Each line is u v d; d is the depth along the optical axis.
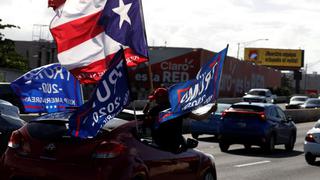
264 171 15.31
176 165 7.94
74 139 6.96
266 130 20.38
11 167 7.25
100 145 6.85
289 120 22.62
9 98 24.77
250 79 76.12
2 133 11.34
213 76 7.79
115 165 6.79
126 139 7.11
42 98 8.55
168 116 7.63
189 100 7.64
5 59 60.88
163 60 55.38
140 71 55.25
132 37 8.73
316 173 15.43
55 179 6.91
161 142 7.84
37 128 7.31
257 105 20.89
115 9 8.52
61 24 8.41
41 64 74.44
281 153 21.27
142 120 7.68
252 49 146.62
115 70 6.55
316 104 54.22
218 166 16.06
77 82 8.82
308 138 17.48
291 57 144.50
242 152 20.86
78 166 6.85
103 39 8.49
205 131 24.39
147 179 7.20
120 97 6.69
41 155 7.08
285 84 146.50
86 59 8.44
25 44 76.00
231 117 20.70
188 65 55.00
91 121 6.46
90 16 8.43
